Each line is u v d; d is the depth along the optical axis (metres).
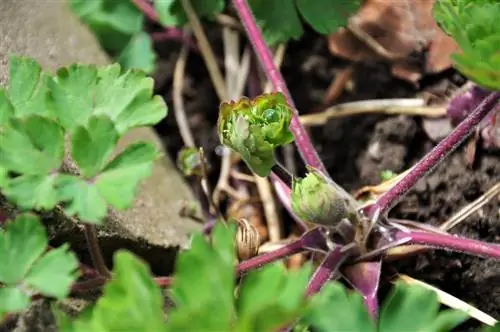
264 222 0.47
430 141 0.47
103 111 0.41
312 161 0.44
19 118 0.40
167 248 0.45
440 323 0.39
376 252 0.43
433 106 0.47
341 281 0.44
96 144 0.40
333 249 0.43
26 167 0.40
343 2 0.46
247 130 0.41
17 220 0.40
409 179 0.43
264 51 0.45
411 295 0.39
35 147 0.40
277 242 0.47
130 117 0.41
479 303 0.45
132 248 0.44
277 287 0.37
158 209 0.46
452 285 0.45
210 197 0.46
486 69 0.41
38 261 0.40
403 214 0.46
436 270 0.45
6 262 0.40
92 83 0.41
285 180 0.43
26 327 0.43
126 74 0.42
